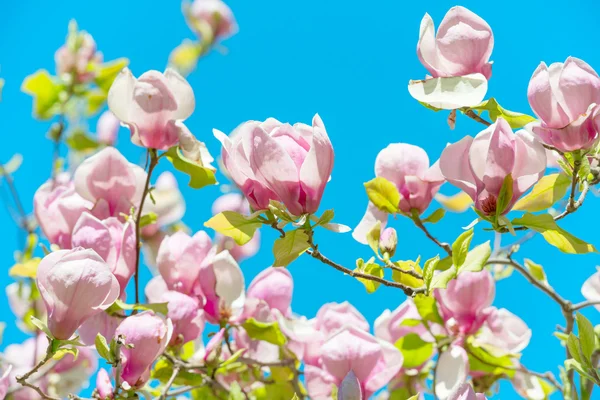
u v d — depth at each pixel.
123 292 1.64
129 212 1.75
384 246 1.58
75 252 1.49
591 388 1.64
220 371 1.83
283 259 1.50
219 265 1.75
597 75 1.50
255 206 1.50
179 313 1.71
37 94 2.27
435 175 1.64
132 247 1.64
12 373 1.95
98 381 1.53
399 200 1.64
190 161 1.67
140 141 1.67
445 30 1.58
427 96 1.57
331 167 1.48
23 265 1.76
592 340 1.52
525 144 1.48
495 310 1.75
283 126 1.49
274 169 1.46
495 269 1.91
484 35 1.58
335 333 1.59
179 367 1.69
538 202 1.60
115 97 1.67
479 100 1.55
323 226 1.49
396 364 1.59
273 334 1.76
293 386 1.79
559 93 1.50
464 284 1.73
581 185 1.57
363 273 1.51
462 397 1.39
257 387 1.89
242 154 1.48
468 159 1.50
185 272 1.75
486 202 1.49
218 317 1.75
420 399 1.70
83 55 2.31
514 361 1.77
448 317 1.75
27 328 2.06
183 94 1.67
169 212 2.09
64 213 1.74
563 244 1.53
